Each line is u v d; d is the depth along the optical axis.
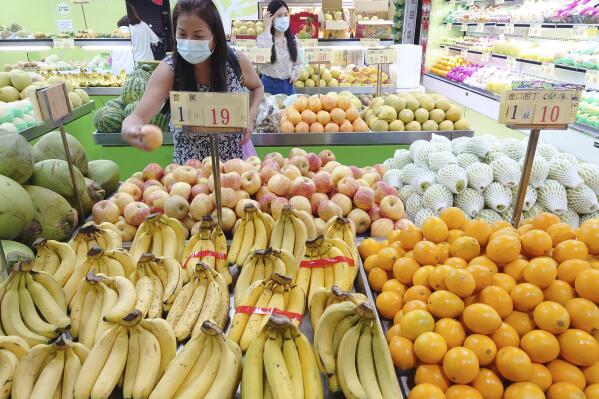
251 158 2.33
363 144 3.32
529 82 4.46
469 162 2.12
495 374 1.08
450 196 2.04
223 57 2.35
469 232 1.35
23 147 1.85
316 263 1.40
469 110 5.92
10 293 1.20
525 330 1.12
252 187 1.93
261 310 1.21
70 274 1.41
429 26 7.15
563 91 1.45
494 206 1.97
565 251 1.22
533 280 1.16
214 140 1.47
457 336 1.11
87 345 1.14
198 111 1.39
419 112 3.39
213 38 2.24
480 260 1.25
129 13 4.73
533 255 1.27
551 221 1.38
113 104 3.72
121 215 1.90
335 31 6.18
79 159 2.30
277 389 0.91
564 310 1.08
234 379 0.98
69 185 1.98
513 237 1.25
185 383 0.99
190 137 2.66
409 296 1.28
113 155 3.40
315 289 1.31
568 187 2.01
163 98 2.40
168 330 1.07
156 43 4.86
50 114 1.58
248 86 2.81
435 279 1.23
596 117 3.85
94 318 1.20
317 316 1.24
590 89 4.24
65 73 5.57
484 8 6.35
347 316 1.07
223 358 1.00
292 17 6.09
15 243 1.65
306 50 3.89
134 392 0.95
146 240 1.52
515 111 1.46
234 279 1.49
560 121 1.48
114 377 0.98
